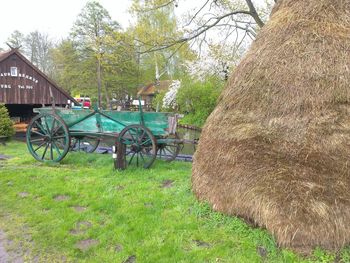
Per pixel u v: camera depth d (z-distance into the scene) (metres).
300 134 3.55
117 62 28.06
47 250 3.46
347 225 3.08
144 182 5.46
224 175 3.90
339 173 3.27
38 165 6.96
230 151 3.93
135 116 6.47
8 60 15.71
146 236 3.59
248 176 3.65
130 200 4.64
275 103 3.80
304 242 3.13
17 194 5.09
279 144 3.62
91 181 5.59
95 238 3.67
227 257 3.16
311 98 3.60
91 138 7.64
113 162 6.84
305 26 4.03
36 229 3.92
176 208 4.23
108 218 4.15
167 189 5.02
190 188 4.74
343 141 3.38
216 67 19.09
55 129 7.12
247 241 3.36
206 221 3.83
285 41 4.05
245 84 4.13
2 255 3.38
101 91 30.91
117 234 3.67
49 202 4.70
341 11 4.08
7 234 3.82
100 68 29.59
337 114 3.50
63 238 3.69
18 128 15.54
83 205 4.59
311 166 3.36
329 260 3.00
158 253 3.26
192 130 20.66
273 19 4.51
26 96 16.44
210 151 4.21
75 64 30.34
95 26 29.09
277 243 3.23
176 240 3.48
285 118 3.68
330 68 3.65
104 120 6.79
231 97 4.25
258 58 4.16
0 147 10.75
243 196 3.62
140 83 33.81
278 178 3.43
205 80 21.78
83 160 7.25
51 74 39.88
